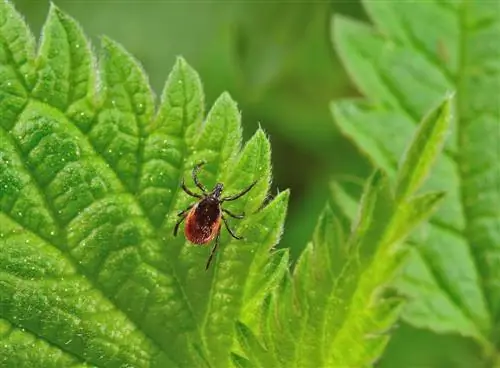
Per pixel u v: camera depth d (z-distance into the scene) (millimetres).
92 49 65
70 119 65
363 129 87
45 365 64
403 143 86
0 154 64
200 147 66
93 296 65
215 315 66
